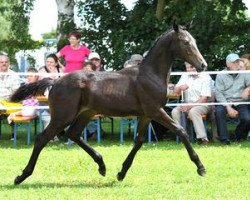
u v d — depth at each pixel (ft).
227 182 31.07
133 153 32.09
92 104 31.42
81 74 31.45
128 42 62.44
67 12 67.72
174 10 65.10
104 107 31.40
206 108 49.03
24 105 49.90
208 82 49.42
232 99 49.26
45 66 52.75
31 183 31.71
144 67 31.73
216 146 46.91
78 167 36.35
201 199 27.09
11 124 50.85
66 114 31.09
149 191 28.91
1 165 38.17
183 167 36.29
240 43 60.64
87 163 37.60
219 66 60.59
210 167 35.81
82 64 53.11
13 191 29.35
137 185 30.71
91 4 65.36
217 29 60.49
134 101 31.48
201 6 60.75
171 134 53.52
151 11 63.31
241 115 49.26
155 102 31.37
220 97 49.08
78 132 32.30
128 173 34.40
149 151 43.86
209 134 53.88
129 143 49.62
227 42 60.34
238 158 39.55
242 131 50.01
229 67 50.55
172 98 50.34
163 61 31.68
